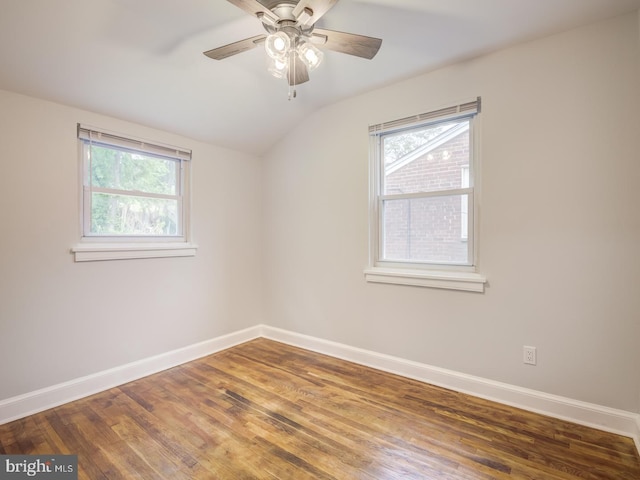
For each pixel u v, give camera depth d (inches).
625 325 72.9
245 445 69.9
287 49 61.2
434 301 98.1
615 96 73.1
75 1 65.7
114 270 99.3
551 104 80.0
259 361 116.8
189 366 112.6
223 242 130.3
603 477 60.2
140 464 64.3
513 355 85.9
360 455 66.6
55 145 87.4
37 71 77.7
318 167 124.6
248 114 116.0
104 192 98.7
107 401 88.8
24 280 82.5
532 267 82.9
